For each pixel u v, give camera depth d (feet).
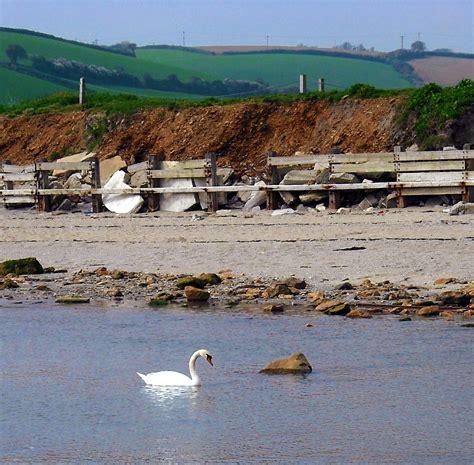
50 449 89.97
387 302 133.18
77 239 188.96
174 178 217.36
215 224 193.26
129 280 156.04
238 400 100.89
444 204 199.31
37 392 105.70
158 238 183.93
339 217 191.52
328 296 137.59
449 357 110.22
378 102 229.04
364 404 98.12
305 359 109.19
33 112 272.92
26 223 209.87
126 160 241.35
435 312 127.24
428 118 219.00
